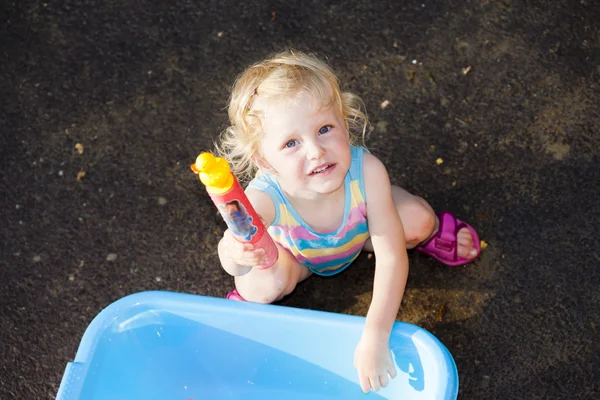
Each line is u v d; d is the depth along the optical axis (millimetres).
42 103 2336
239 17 2398
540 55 2201
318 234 1666
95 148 2246
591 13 2244
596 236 1941
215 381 1785
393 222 1643
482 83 2186
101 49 2408
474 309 1896
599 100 2115
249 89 1500
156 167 2199
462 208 2031
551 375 1786
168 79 2332
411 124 2156
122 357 1673
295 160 1467
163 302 1629
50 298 2045
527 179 2039
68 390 1537
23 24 2475
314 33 2338
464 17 2287
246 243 1421
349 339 1601
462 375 1817
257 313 1602
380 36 2301
